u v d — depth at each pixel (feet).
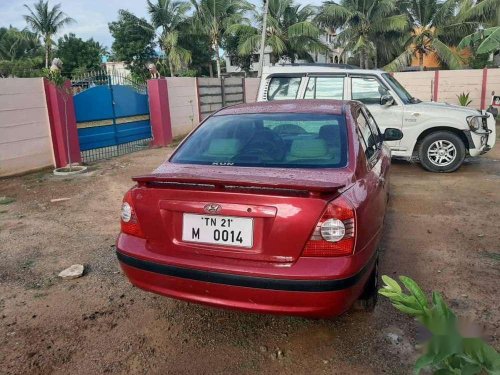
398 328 10.09
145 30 130.00
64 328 10.43
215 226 8.59
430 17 98.07
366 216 8.76
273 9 106.52
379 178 11.28
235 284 8.35
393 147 26.30
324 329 10.11
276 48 104.22
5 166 28.43
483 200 20.21
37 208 21.12
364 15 101.55
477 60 95.30
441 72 61.21
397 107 25.88
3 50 160.97
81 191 24.48
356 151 10.43
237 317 10.72
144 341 9.85
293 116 11.64
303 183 8.21
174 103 45.68
